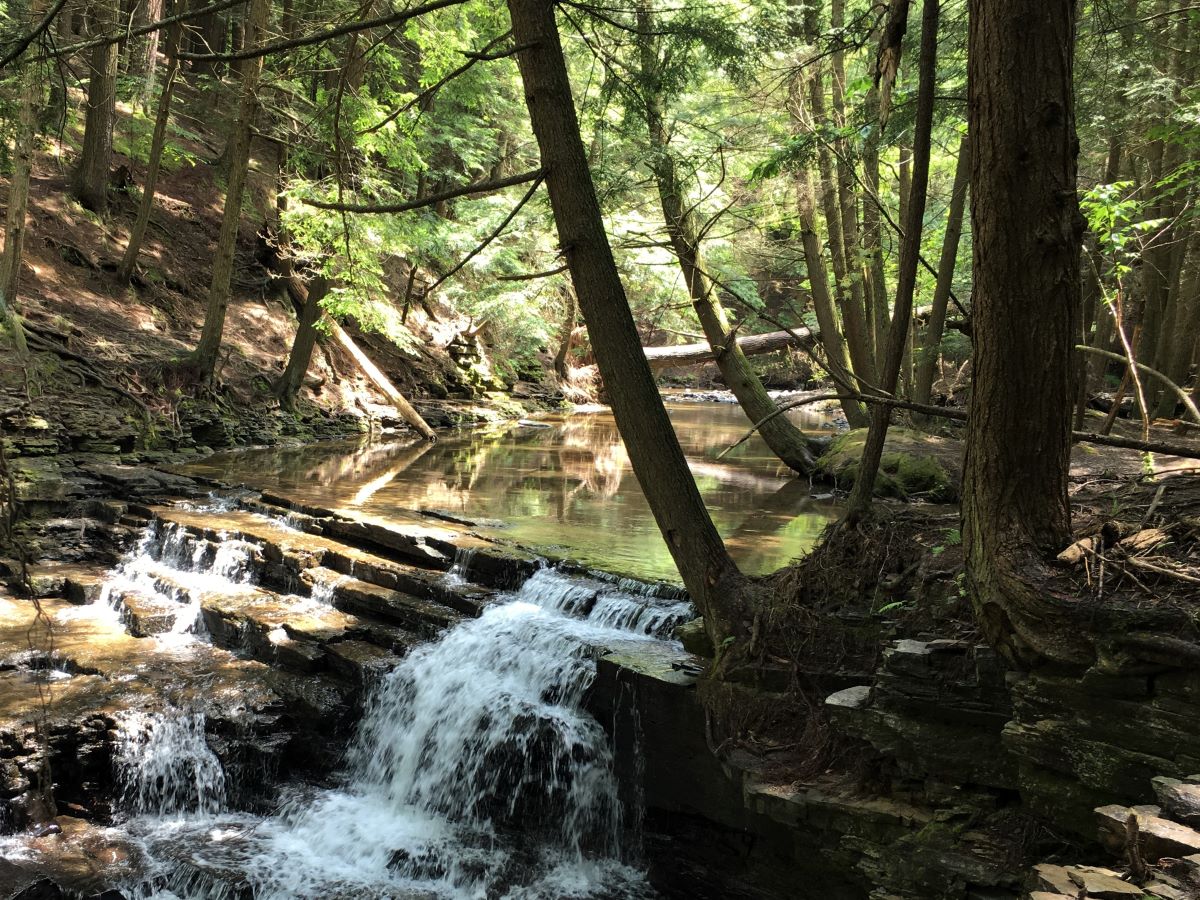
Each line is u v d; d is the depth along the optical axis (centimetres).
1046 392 425
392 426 2073
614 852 651
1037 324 418
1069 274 415
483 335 2720
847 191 1300
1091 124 1011
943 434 1340
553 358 3092
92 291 1725
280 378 1886
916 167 509
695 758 610
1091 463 1001
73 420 1330
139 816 705
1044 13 394
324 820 695
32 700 738
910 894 455
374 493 1243
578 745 655
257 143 2444
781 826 559
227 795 725
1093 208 762
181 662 831
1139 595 405
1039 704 423
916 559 568
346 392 2064
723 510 1139
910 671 482
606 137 915
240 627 868
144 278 1839
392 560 963
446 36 1588
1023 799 429
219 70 2123
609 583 825
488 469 1530
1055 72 399
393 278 2483
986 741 460
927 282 1747
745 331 2164
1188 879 304
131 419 1451
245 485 1269
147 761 712
